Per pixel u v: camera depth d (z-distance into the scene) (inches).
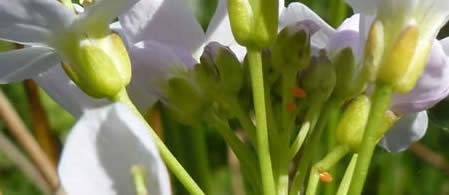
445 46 4.0
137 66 4.0
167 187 2.9
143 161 2.9
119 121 2.9
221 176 6.5
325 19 5.8
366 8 3.7
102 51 3.7
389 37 3.6
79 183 2.9
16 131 4.7
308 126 3.9
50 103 6.7
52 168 4.8
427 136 6.0
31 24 3.6
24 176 7.0
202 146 4.6
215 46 3.9
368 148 3.6
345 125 3.8
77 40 3.7
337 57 3.9
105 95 3.7
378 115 3.6
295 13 4.0
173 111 4.0
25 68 3.8
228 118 4.0
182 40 4.1
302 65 3.8
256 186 3.9
